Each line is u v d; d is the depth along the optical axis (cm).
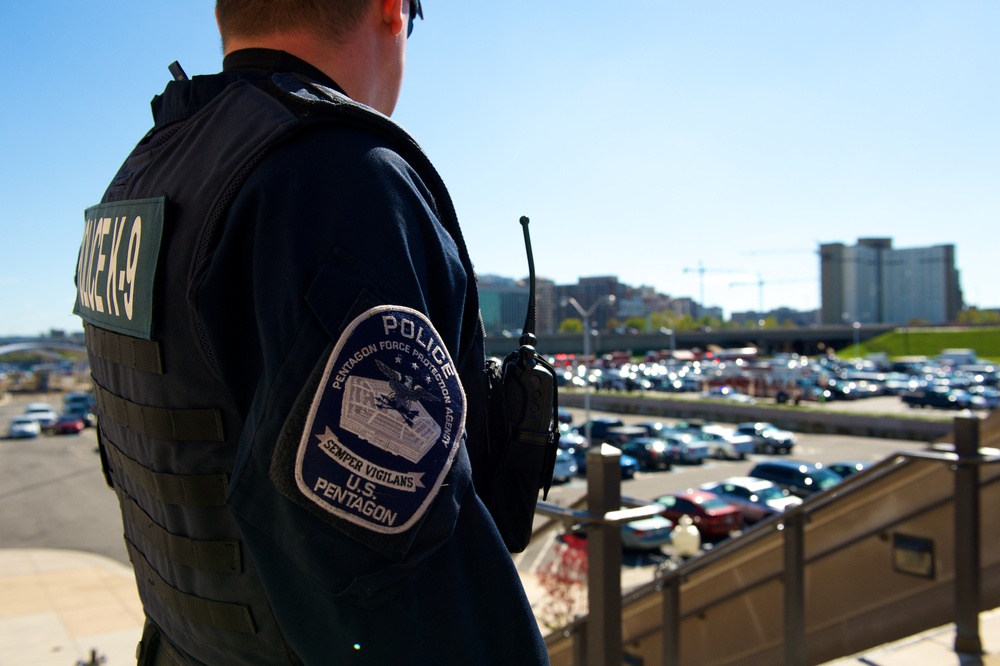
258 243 78
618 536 229
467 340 92
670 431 3644
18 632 1104
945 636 380
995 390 5359
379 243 77
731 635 488
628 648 527
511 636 78
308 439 68
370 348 71
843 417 4225
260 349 82
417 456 71
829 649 476
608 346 9331
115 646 1036
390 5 105
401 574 70
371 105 107
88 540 1966
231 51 102
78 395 5728
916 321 13450
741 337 11131
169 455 90
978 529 357
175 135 102
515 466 103
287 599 74
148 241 91
